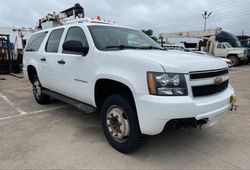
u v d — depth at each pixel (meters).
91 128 4.25
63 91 4.55
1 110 5.44
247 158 3.21
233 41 20.38
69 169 2.91
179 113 2.68
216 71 3.13
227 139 3.81
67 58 4.16
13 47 14.44
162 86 2.71
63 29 4.60
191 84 2.81
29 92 7.66
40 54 5.23
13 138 3.80
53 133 4.02
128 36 4.25
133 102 3.07
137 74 2.88
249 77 11.62
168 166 3.00
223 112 3.24
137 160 3.13
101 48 3.57
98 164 3.02
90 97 3.71
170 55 3.25
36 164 3.01
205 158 3.21
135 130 3.03
